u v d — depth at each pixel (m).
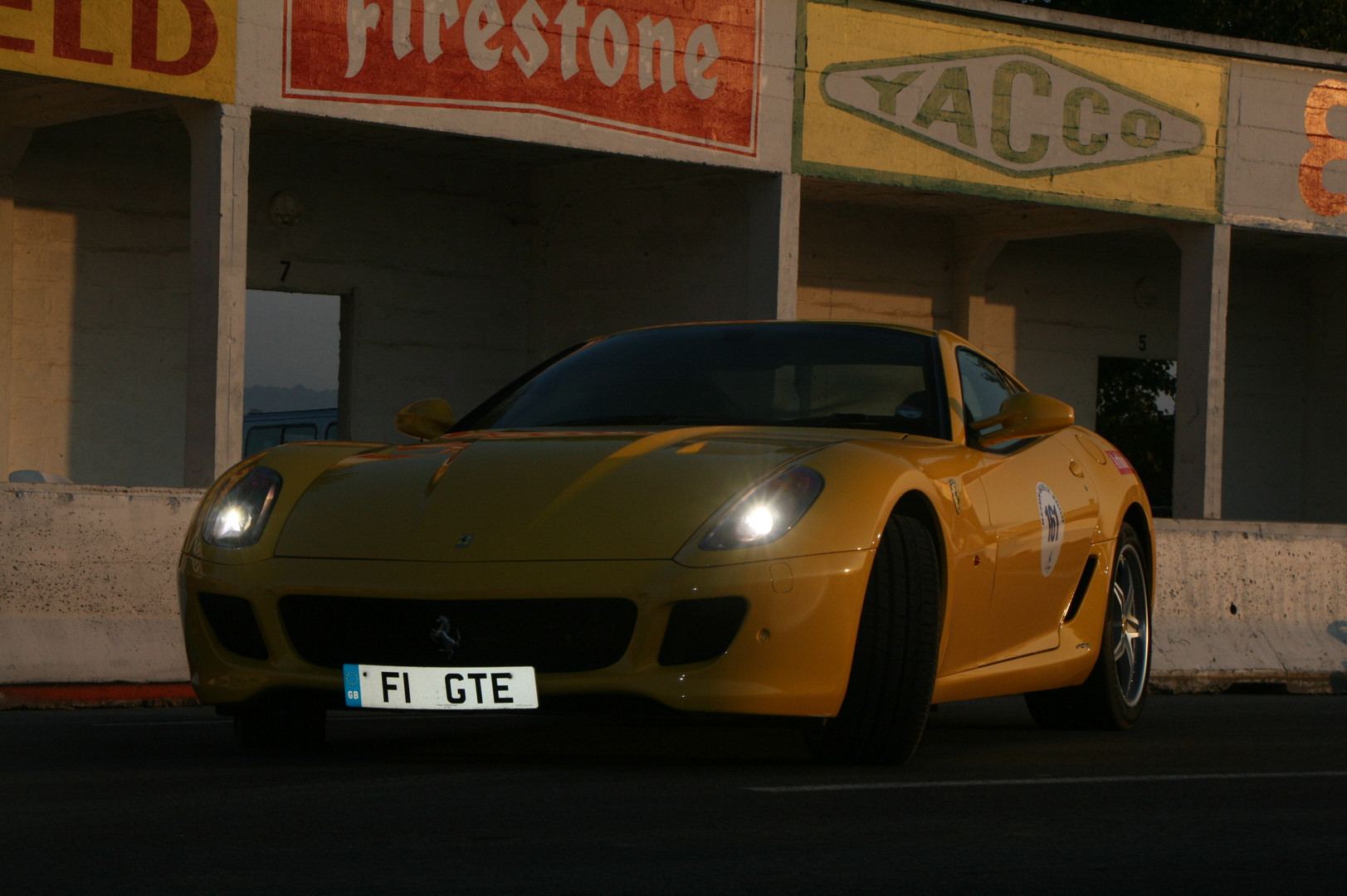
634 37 15.57
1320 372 24.83
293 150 17.92
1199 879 3.25
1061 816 4.07
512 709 4.62
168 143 16.83
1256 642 11.40
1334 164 19.56
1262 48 18.94
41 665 8.54
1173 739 6.67
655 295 18.62
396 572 4.70
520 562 4.65
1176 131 18.61
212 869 3.20
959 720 7.79
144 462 16.72
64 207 16.23
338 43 14.06
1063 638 6.60
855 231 21.16
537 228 19.58
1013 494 6.03
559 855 3.37
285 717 5.45
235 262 13.52
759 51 16.23
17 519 8.66
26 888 3.01
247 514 5.13
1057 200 17.92
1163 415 33.50
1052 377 22.83
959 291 21.78
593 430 5.59
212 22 13.39
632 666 4.58
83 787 4.39
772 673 4.68
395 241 18.66
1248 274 24.55
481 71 14.80
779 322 6.66
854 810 4.08
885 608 4.98
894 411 5.98
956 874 3.24
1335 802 4.47
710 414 5.93
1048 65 17.80
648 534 4.70
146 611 9.02
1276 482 24.78
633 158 16.55
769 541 4.72
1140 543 7.49
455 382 19.12
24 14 12.61
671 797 4.23
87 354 16.38
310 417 22.42
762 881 3.12
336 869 3.20
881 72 16.88
